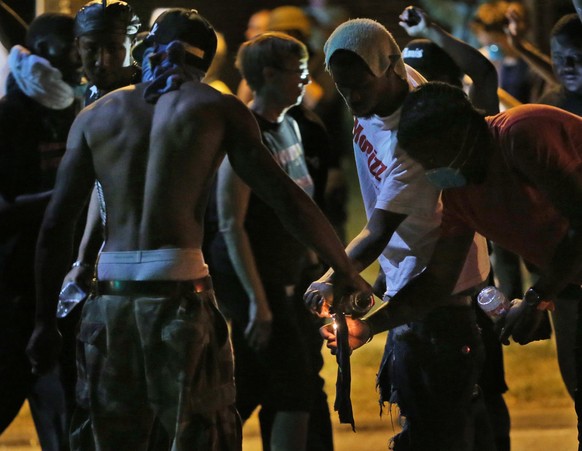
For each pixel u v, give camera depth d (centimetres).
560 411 2238
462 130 1245
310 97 2478
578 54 1770
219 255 1709
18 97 1555
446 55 1723
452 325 1402
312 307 1287
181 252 1212
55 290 1302
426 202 1353
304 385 1694
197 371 1210
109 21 1467
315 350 1736
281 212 1238
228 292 1705
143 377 1230
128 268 1216
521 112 1262
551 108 1270
